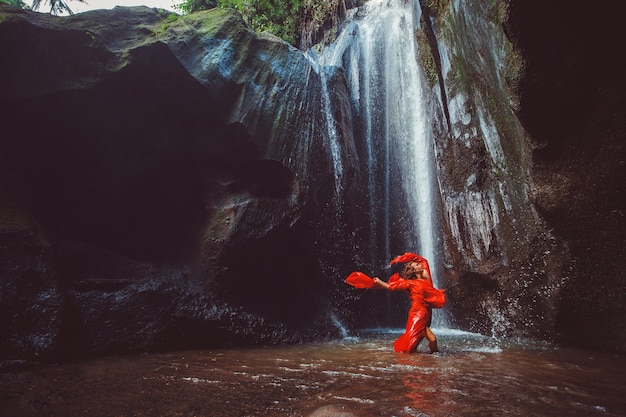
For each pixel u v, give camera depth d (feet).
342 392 11.39
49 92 20.45
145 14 23.99
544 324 22.58
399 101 35.50
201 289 22.70
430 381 12.60
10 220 18.34
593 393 11.29
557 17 17.46
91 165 23.04
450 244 28.48
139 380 13.38
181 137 24.52
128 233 24.04
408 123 34.22
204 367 15.51
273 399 10.91
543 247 22.08
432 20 29.86
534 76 18.86
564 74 18.60
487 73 23.85
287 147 25.45
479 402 10.27
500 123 23.86
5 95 19.47
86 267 20.92
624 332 19.74
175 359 17.46
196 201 25.30
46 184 21.89
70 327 18.11
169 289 21.62
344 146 29.45
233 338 21.86
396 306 31.89
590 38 17.78
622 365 15.84
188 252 24.22
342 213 28.91
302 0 47.42
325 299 27.55
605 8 16.97
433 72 30.66
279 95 26.17
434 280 30.25
